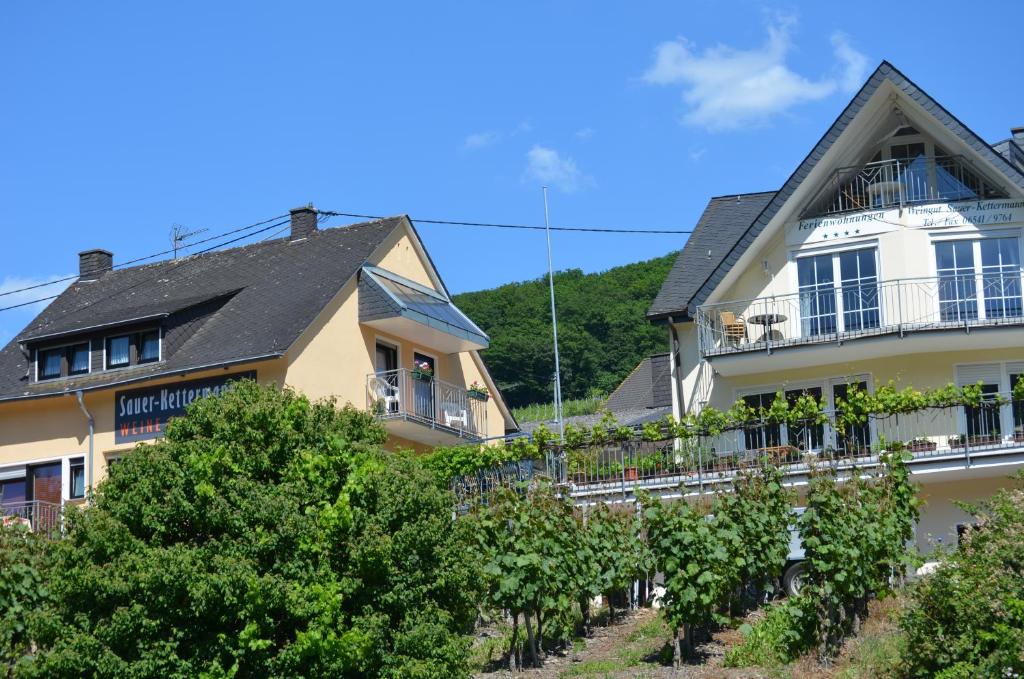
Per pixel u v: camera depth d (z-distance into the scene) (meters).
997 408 27.22
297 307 32.56
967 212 30.28
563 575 21.36
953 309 29.88
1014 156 32.28
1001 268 30.05
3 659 18.59
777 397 27.61
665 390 42.00
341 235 36.69
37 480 33.19
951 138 30.30
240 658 16.23
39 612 16.61
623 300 68.12
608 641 22.41
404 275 36.97
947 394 26.94
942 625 17.88
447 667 17.23
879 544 20.42
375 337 34.50
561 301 68.62
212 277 36.81
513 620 22.06
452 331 35.69
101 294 38.59
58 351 34.19
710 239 35.22
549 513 21.67
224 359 31.12
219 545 16.56
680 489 21.34
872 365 30.58
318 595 16.55
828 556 19.84
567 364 65.19
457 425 36.22
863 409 27.16
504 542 21.00
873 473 22.61
